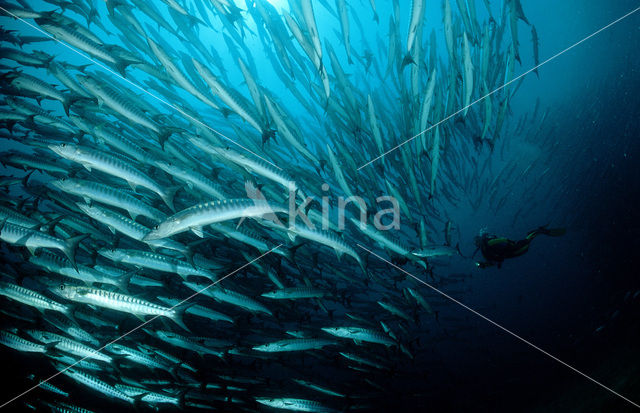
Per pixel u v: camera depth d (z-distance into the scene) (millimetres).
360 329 6785
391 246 6262
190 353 8602
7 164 6211
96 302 5445
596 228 19016
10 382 6918
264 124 5156
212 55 7066
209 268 6785
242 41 6871
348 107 6516
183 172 5652
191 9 7520
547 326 18578
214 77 4828
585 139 20969
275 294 6691
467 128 9672
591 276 19656
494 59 8273
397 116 8836
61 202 6484
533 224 23297
